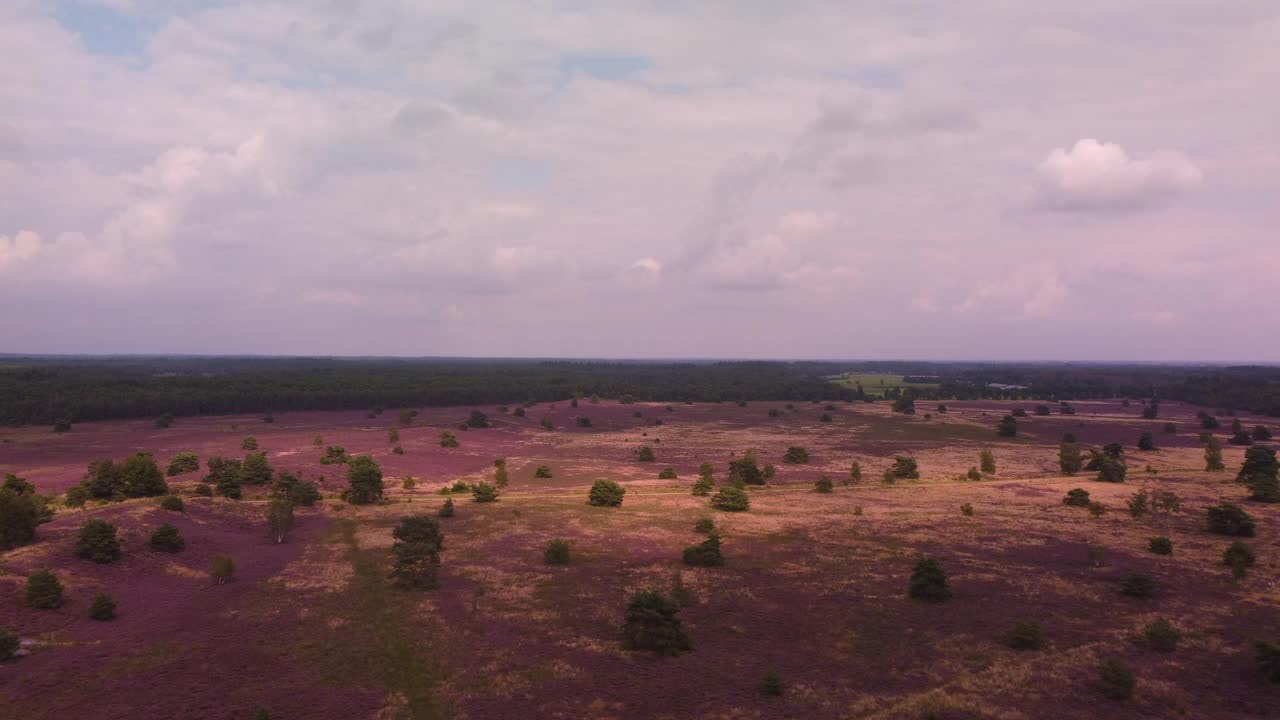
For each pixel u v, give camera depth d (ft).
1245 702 99.96
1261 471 282.77
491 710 96.32
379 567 163.43
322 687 101.45
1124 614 135.03
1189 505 242.78
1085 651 117.60
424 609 134.82
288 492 240.53
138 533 167.43
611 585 152.15
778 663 113.60
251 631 121.08
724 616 134.10
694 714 96.07
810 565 168.45
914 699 100.68
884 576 159.33
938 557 175.22
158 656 108.58
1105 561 171.22
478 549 181.88
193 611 129.39
